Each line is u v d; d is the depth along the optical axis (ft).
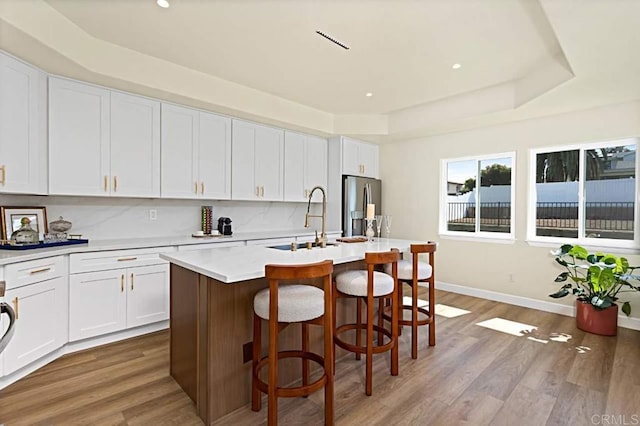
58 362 8.29
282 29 8.36
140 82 9.75
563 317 12.05
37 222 9.55
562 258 12.35
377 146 18.24
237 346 6.54
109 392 7.01
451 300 14.26
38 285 7.77
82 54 8.50
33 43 7.35
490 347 9.40
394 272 7.88
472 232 15.35
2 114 7.72
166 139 11.22
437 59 9.96
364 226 17.30
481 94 12.59
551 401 6.79
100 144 9.82
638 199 11.14
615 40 7.09
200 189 12.10
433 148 16.22
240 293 6.61
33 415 6.18
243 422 6.14
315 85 12.22
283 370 7.37
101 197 10.85
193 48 9.41
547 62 10.02
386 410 6.48
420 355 8.90
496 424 6.07
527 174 13.29
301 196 15.61
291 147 15.21
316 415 6.34
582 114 11.94
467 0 7.09
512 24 8.00
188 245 11.03
